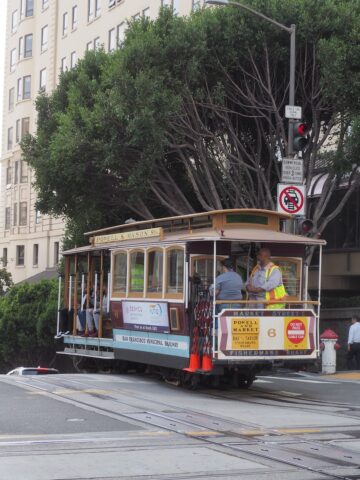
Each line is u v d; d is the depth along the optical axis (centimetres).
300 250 1422
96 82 2195
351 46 1880
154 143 1933
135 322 1510
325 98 1972
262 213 1404
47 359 3034
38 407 1123
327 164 2147
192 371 1311
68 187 2286
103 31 4334
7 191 5494
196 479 708
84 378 1552
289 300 1384
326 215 2703
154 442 877
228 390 1438
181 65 1959
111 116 1970
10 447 835
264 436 932
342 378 1728
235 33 1986
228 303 1289
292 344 1325
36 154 2530
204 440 895
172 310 1370
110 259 1639
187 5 3388
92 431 940
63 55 4875
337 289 2700
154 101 1911
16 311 3019
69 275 1934
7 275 4469
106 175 2180
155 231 1458
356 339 1953
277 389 1468
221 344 1267
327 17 1944
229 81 2075
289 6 1969
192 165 2209
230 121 2155
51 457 788
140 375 1669
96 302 1744
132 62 1967
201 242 1351
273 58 2027
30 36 5356
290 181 1686
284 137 2053
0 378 1545
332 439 920
